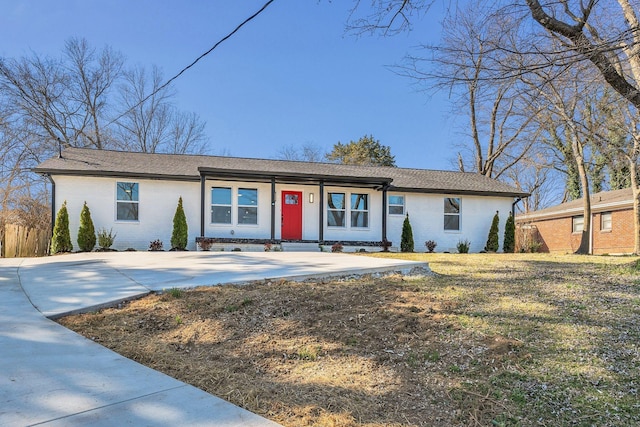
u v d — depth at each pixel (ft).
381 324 14.76
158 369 11.35
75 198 43.88
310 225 51.49
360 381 10.91
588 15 18.72
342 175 49.80
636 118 38.45
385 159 122.42
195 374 11.10
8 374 10.27
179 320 15.40
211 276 22.81
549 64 15.58
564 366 11.26
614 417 8.88
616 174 73.20
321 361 12.18
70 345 12.69
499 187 58.39
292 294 18.43
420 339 13.46
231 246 45.75
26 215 60.03
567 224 74.08
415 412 9.38
